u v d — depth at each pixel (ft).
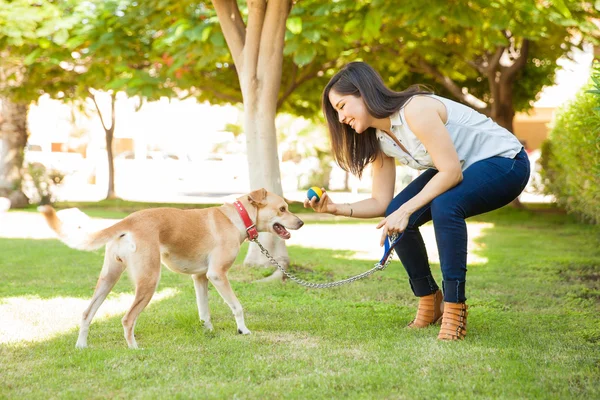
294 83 49.06
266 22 23.77
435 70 50.14
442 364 11.69
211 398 9.98
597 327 15.33
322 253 30.40
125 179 85.20
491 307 18.25
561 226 43.47
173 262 14.46
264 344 13.57
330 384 10.58
